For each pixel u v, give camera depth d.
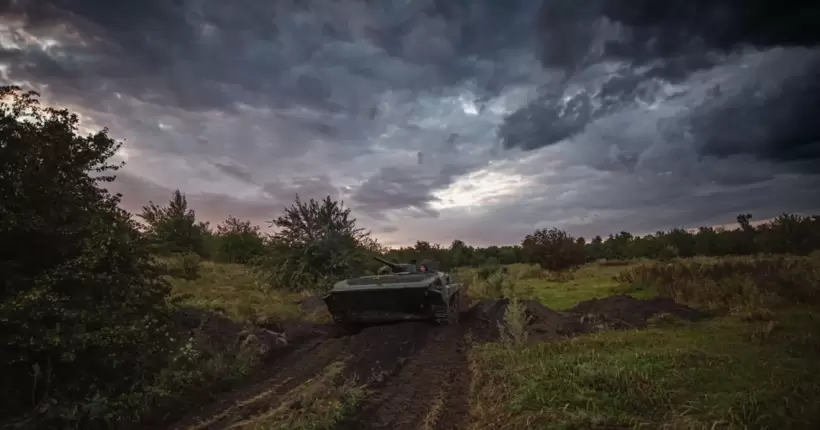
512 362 7.04
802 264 13.12
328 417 5.44
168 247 18.23
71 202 6.31
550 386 5.73
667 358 6.53
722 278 12.64
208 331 8.34
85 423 5.50
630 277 15.12
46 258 6.10
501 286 15.35
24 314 5.35
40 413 5.25
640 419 4.84
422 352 8.52
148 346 6.46
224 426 5.66
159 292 7.23
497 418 5.28
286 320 10.64
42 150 6.16
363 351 8.41
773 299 10.20
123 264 6.73
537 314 10.27
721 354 6.63
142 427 5.73
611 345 7.53
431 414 5.74
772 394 5.05
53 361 5.70
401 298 9.73
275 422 5.48
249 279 16.39
